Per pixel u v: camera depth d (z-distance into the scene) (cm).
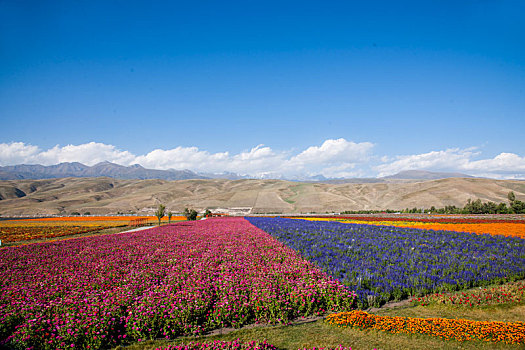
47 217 8550
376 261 1759
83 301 1068
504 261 1709
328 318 1021
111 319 931
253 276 1390
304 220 5247
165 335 954
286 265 1595
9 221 7006
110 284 1359
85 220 7162
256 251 2069
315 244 2325
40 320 920
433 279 1394
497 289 1297
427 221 4522
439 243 2348
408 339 880
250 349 792
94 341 877
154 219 7356
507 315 1061
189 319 983
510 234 2845
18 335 855
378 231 3178
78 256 2089
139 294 1198
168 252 2150
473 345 844
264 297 1080
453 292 1287
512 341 845
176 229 3991
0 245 3047
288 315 1074
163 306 992
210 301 1091
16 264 1859
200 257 1920
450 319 959
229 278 1320
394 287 1284
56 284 1348
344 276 1441
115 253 2170
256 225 4241
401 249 2086
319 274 1417
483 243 2311
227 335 947
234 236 2941
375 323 962
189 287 1216
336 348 821
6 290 1266
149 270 1579
